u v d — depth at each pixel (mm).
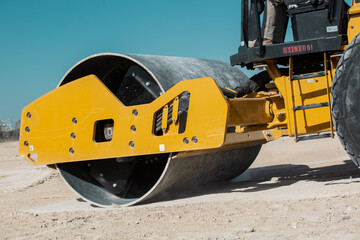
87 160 6242
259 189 5852
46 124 6035
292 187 5613
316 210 4164
